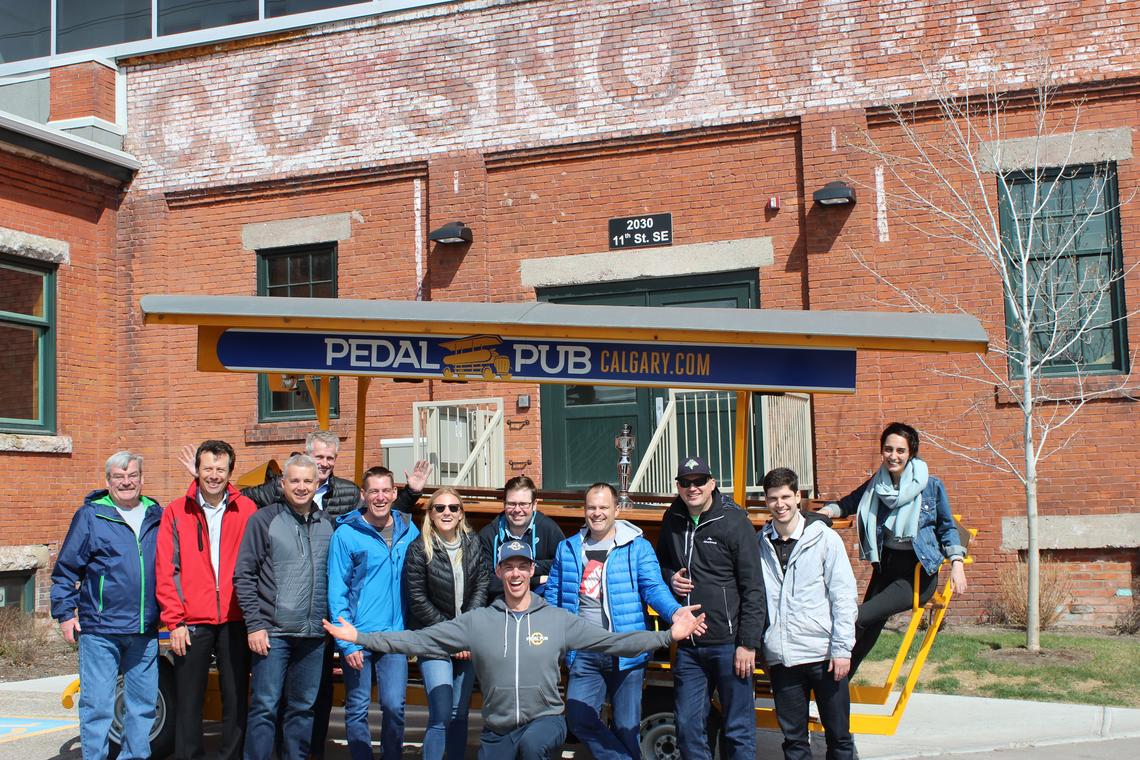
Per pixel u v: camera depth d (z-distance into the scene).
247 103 13.80
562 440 12.39
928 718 7.80
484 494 7.44
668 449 10.23
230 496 6.47
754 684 6.70
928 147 11.41
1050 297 10.80
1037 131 10.81
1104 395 10.68
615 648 5.36
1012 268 11.11
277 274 13.82
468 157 12.82
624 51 12.38
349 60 13.39
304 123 13.54
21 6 15.25
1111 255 10.98
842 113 11.61
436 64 13.04
